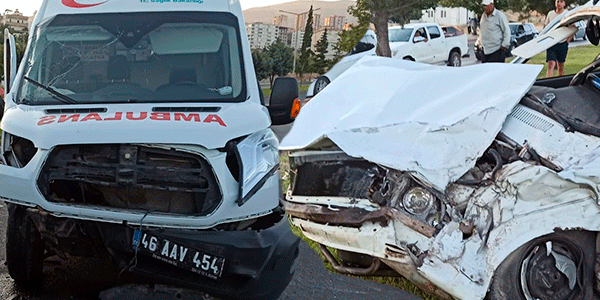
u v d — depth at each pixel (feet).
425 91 16.25
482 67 16.67
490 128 14.76
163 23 19.06
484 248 14.15
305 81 26.25
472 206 14.33
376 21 48.26
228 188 15.31
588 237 14.53
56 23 19.06
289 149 16.25
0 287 16.81
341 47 28.86
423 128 15.02
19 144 15.88
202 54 18.66
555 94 17.06
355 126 15.64
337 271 16.51
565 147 14.52
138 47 18.49
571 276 14.60
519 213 14.05
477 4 81.00
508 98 15.24
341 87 17.84
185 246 15.03
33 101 17.24
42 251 16.72
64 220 15.31
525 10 78.89
